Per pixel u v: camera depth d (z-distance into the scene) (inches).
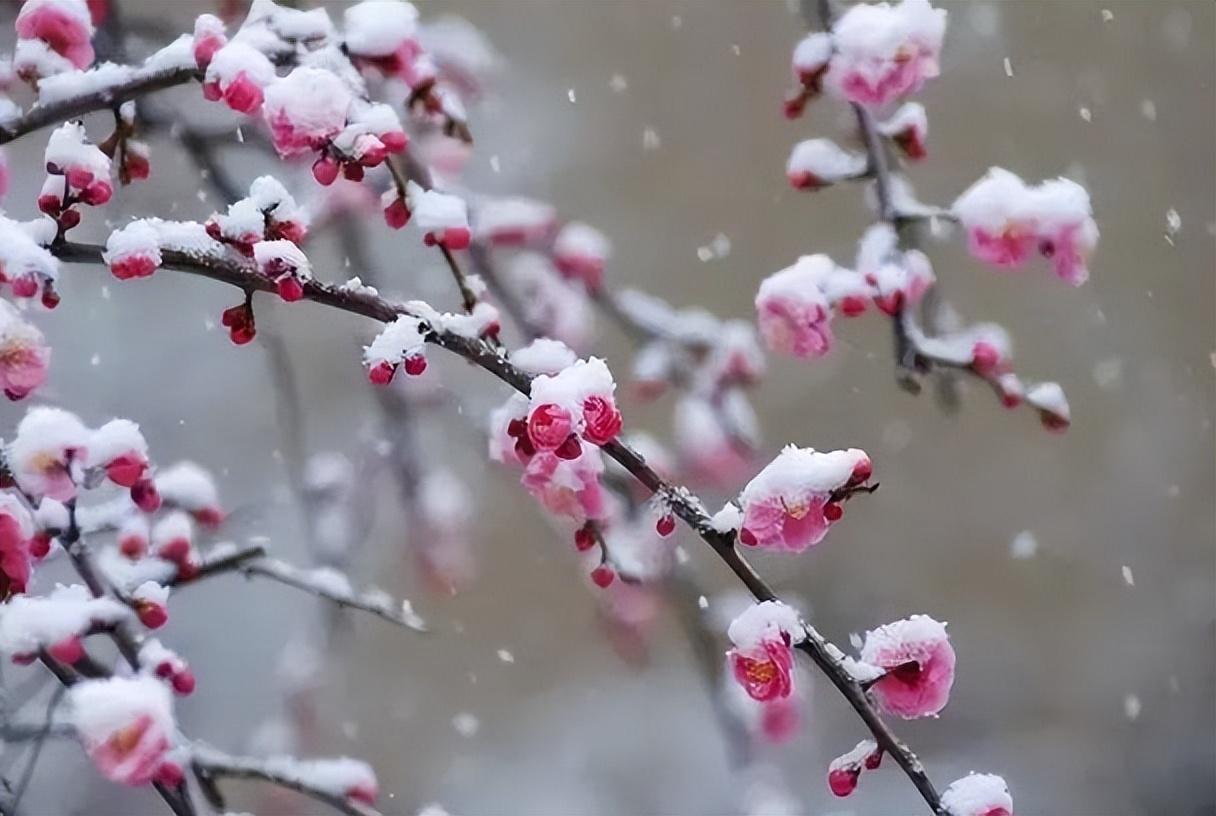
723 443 67.1
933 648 53.8
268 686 103.2
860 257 59.9
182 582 58.0
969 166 129.3
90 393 94.4
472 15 120.7
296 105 55.3
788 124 124.4
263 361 97.8
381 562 102.3
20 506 54.3
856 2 64.2
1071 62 132.0
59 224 54.4
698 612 65.1
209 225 54.5
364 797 57.9
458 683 124.6
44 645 54.3
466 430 71.7
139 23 62.5
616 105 124.7
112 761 52.5
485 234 65.4
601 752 132.1
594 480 59.0
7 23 61.7
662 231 124.5
